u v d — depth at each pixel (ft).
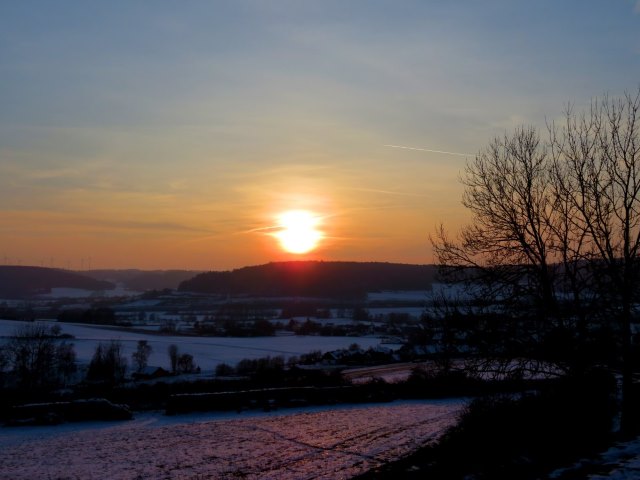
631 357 68.95
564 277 73.67
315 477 66.64
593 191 71.26
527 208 75.36
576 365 71.41
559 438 65.82
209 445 86.43
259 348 353.72
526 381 79.87
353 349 312.29
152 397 156.97
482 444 68.49
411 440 87.04
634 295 67.51
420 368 160.45
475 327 75.36
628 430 65.62
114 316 556.10
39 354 206.08
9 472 71.56
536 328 73.00
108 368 233.14
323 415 116.88
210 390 166.71
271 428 100.99
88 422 112.37
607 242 68.13
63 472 71.31
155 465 74.28
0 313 554.87
